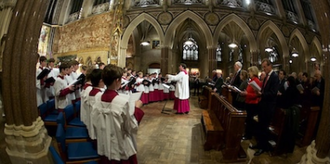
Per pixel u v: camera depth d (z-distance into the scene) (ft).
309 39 49.85
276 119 13.34
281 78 18.17
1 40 17.90
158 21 42.91
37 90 14.93
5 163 8.32
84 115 8.59
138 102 7.23
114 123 6.21
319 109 12.92
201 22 42.68
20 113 6.81
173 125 18.21
